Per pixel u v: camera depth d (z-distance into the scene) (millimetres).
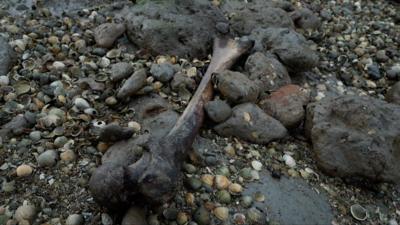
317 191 547
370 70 774
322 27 890
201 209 492
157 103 610
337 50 827
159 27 701
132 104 612
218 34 750
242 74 630
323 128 568
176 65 681
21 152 535
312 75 752
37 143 546
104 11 804
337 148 557
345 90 732
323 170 568
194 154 549
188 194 504
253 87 611
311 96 699
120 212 468
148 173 442
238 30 788
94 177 455
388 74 768
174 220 480
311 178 561
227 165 553
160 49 701
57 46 702
